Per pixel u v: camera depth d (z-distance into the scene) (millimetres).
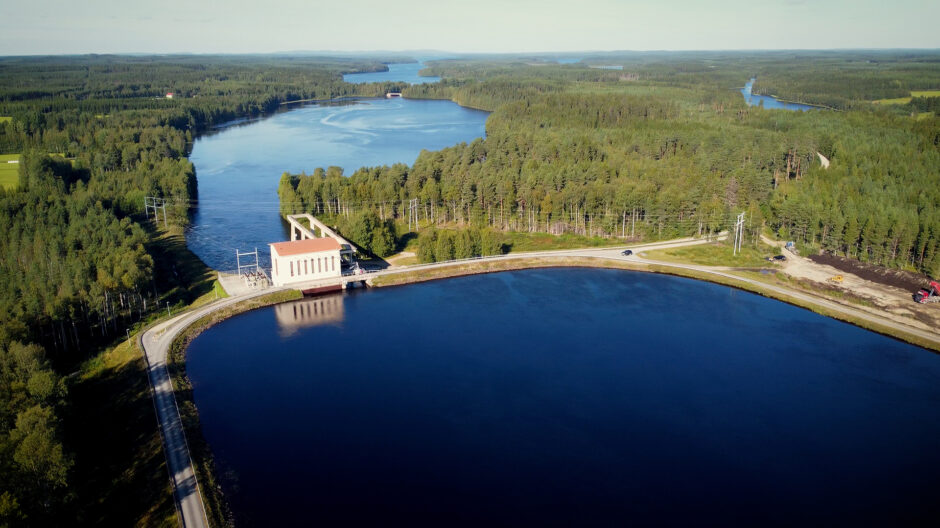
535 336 163750
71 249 194125
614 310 180750
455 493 104312
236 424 123125
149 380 135625
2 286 165625
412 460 112875
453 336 164000
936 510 102188
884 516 100625
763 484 107688
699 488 106562
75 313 155500
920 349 155875
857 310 176000
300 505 100562
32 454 91812
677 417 127250
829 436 121375
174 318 169125
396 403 131625
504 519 98375
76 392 135000
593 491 105375
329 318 175750
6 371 118500
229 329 167875
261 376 142375
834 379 142375
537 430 122625
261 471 109000
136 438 116562
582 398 134000
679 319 174375
